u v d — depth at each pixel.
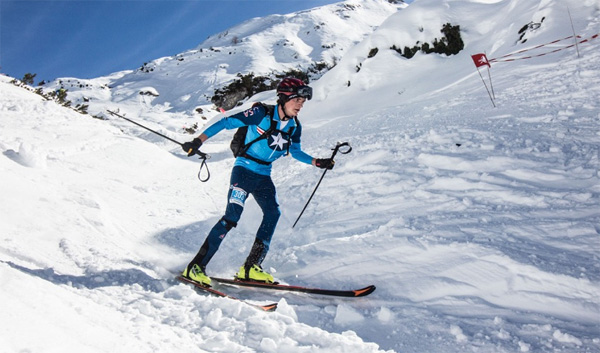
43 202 4.42
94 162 8.21
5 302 1.77
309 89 3.49
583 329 2.38
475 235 3.47
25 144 6.25
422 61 17.92
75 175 6.79
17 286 2.01
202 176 9.37
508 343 2.38
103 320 2.25
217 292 3.31
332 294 3.16
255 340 2.46
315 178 6.50
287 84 3.51
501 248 3.16
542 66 11.11
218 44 88.06
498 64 13.45
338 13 98.00
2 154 6.01
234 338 2.48
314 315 3.02
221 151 14.82
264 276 3.51
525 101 8.06
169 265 3.98
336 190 5.70
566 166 4.54
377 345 2.43
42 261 3.21
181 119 38.59
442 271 3.14
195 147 3.48
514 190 4.20
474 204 4.16
